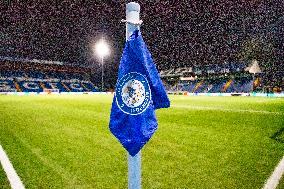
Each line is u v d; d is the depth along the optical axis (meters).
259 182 3.72
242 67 44.72
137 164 2.01
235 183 3.70
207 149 5.57
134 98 2.02
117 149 5.71
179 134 7.18
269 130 7.32
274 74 40.75
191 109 13.34
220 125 8.41
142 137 1.97
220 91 45.97
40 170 4.34
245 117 9.88
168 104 2.10
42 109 13.97
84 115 11.54
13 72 56.81
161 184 3.71
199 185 3.65
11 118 10.49
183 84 54.41
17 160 4.89
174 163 4.68
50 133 7.49
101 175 4.10
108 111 13.20
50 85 57.56
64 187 3.63
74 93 46.47
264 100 20.86
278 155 4.98
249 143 5.99
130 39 2.09
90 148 5.80
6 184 3.74
